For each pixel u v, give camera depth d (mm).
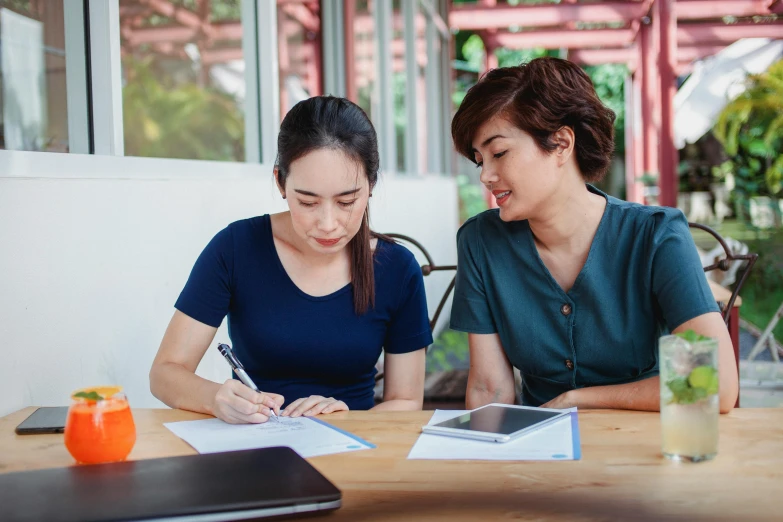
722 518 977
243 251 1791
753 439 1270
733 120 10164
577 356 1740
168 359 1719
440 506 1031
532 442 1276
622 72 16156
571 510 1011
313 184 1568
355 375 1850
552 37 11602
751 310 7051
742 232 9820
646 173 11203
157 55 4180
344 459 1218
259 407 1447
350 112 1620
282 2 3971
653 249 1644
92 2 2154
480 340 1843
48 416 1479
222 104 4113
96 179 1883
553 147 1609
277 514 986
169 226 2270
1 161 1582
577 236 1719
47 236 1685
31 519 939
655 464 1165
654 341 1729
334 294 1791
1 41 2273
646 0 9922
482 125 1626
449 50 10758
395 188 5422
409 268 1867
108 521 935
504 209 1669
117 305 1974
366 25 5668
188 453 1272
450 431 1323
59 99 2219
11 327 1564
